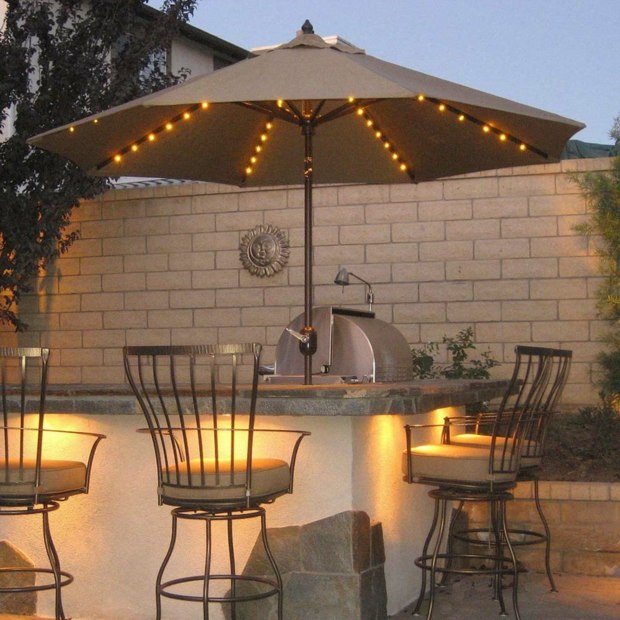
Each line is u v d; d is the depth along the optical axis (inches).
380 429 186.4
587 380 314.5
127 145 211.2
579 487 227.8
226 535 180.5
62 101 349.4
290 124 231.5
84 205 376.2
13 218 343.6
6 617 191.3
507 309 324.5
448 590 209.9
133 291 369.4
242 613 178.5
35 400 185.3
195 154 229.9
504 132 210.4
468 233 329.4
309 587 173.0
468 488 176.2
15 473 165.5
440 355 329.7
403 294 335.6
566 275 318.7
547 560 211.0
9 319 369.4
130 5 353.7
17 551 193.5
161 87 366.6
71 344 377.4
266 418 178.2
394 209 337.7
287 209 350.0
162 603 184.7
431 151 232.1
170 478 160.7
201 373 359.9
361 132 232.7
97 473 189.3
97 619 187.8
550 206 321.1
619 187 299.9
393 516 191.5
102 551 188.4
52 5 366.0
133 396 178.7
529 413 193.6
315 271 345.4
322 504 173.6
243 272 354.9
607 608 196.4
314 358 212.4
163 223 366.0
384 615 181.9
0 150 346.6
